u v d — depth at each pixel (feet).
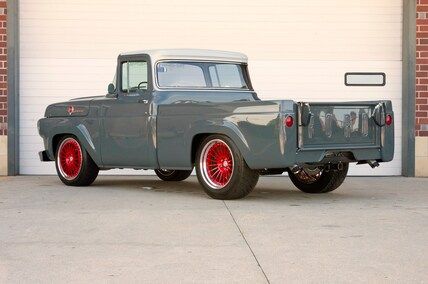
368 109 29.71
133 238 21.15
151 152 31.37
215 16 42.75
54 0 42.57
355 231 22.31
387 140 30.12
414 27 41.78
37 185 35.88
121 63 33.04
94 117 33.88
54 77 42.57
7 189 33.91
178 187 35.19
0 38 41.70
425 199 30.63
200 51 33.30
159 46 42.70
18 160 42.19
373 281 16.20
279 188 35.19
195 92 32.63
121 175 42.45
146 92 31.91
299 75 42.70
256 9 42.75
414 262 18.06
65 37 42.63
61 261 18.16
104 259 18.39
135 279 16.38
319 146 27.96
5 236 21.49
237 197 29.50
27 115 42.55
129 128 32.27
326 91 42.70
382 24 42.73
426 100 41.83
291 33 42.75
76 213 26.00
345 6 42.73
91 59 42.68
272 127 27.25
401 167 42.50
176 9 42.65
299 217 25.04
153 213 25.96
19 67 42.42
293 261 18.13
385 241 20.71
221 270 17.20
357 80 42.68
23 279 16.38
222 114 28.71
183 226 23.16
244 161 28.58
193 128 29.63
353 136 29.14
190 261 18.13
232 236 21.43
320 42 42.73
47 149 36.11
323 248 19.71
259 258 18.48
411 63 41.78
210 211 26.45
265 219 24.57
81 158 34.55
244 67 34.65
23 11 42.47
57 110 35.73
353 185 36.78
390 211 26.66
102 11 42.63
